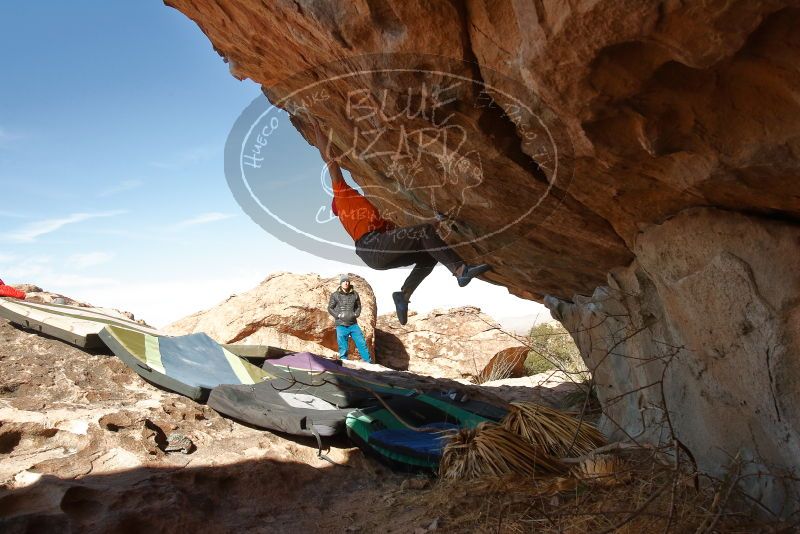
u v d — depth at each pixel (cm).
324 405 580
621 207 296
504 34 188
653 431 418
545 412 486
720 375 307
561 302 534
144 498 361
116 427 457
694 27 149
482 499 378
